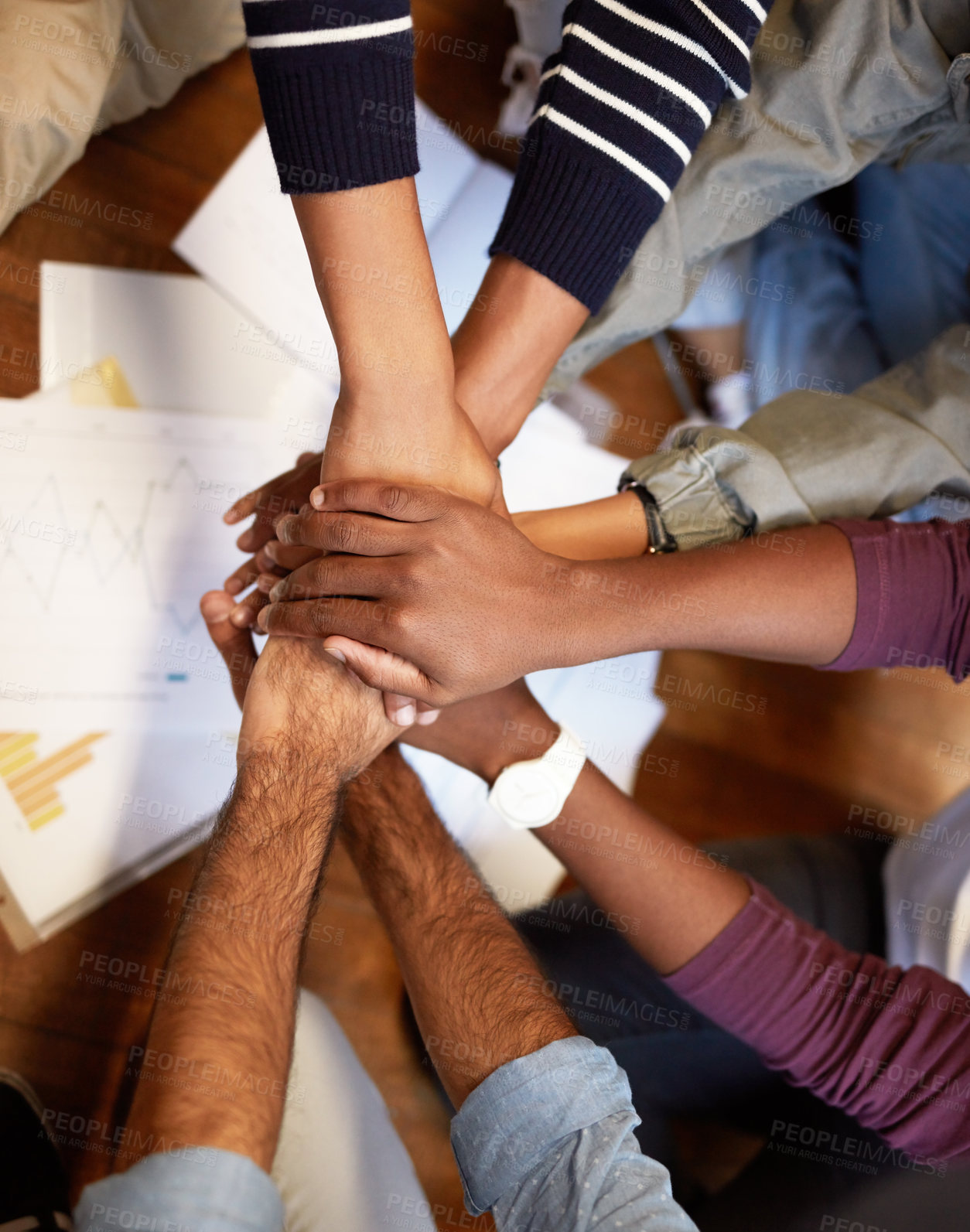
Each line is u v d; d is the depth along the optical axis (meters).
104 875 0.93
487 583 0.81
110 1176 0.70
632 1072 0.96
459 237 1.03
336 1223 0.85
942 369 0.92
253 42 0.75
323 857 0.81
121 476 0.96
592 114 0.84
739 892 0.89
